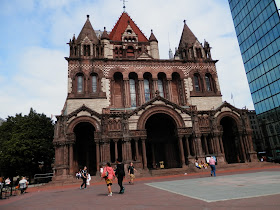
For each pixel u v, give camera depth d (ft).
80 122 114.62
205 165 112.37
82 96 131.44
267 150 200.54
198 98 144.66
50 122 180.14
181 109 123.85
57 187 88.38
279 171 77.30
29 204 44.11
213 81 151.64
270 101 195.21
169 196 39.70
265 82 200.85
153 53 181.88
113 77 140.97
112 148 126.93
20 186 75.97
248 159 124.77
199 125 125.39
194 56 154.10
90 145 128.47
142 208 30.68
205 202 31.65
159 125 136.87
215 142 123.03
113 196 45.16
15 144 139.03
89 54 141.38
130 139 112.78
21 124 159.63
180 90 147.64
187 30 167.12
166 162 130.72
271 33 192.34
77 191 63.98
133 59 145.48
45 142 155.43
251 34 219.41
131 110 128.36
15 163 141.08
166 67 148.97
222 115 129.80
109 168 47.42
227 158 137.90
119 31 194.39
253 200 30.76
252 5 217.36
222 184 51.60
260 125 208.44
